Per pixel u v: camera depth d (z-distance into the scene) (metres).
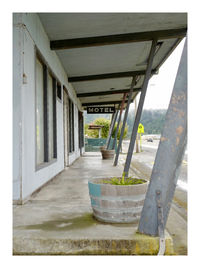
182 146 2.36
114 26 5.75
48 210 3.36
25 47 4.02
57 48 6.16
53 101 6.91
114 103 16.62
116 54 7.67
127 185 2.76
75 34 5.97
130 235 2.40
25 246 2.35
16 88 3.80
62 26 5.51
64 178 6.54
